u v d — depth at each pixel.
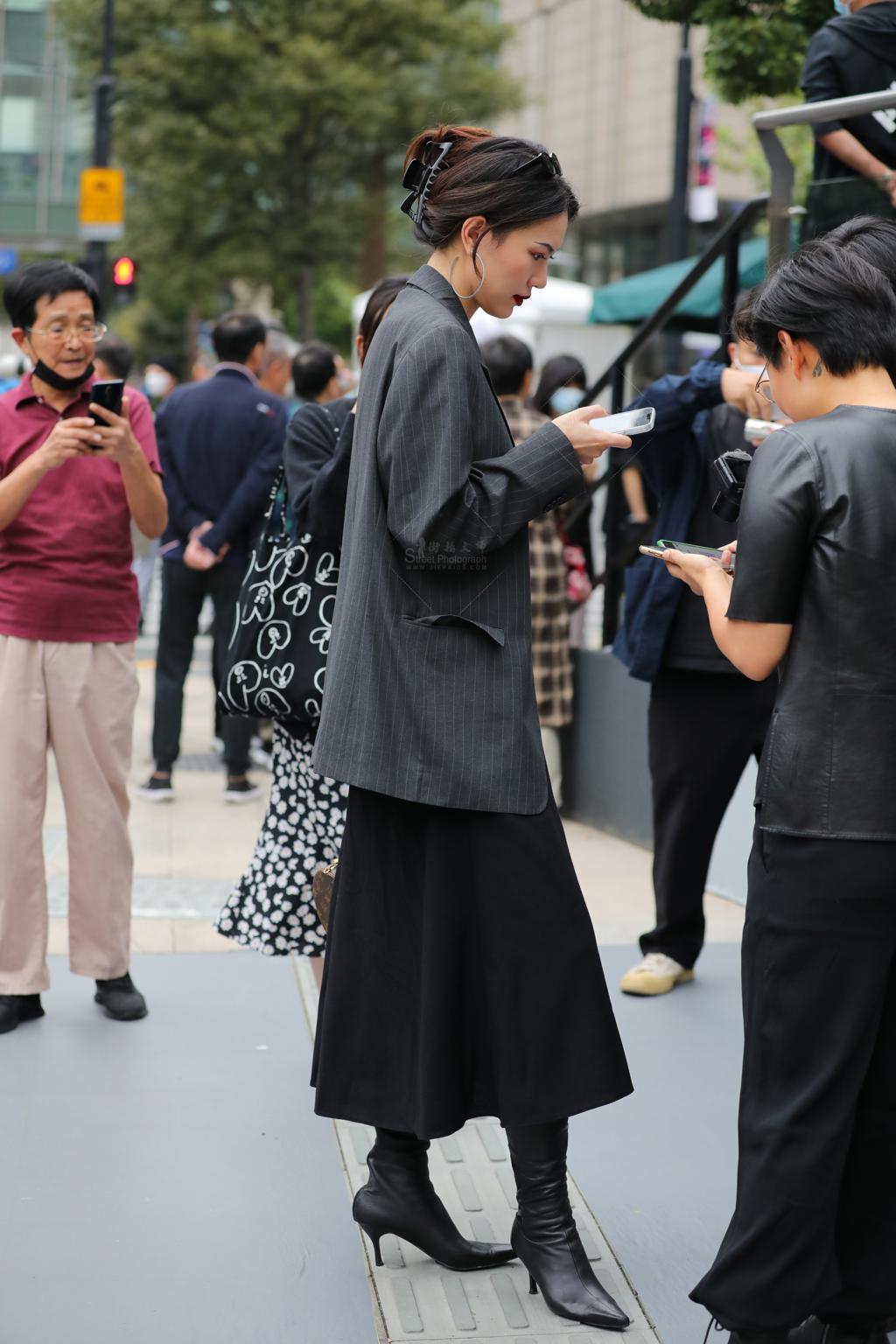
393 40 30.95
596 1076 3.00
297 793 4.08
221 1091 4.15
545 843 3.00
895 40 5.30
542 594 7.16
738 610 2.57
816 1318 2.84
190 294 32.56
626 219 37.50
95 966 4.61
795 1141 2.59
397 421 2.84
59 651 4.47
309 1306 3.11
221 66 30.38
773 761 2.59
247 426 7.52
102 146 19.30
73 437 4.24
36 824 4.52
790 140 10.45
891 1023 2.69
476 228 2.97
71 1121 3.93
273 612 3.97
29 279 4.39
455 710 2.92
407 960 3.07
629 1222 3.49
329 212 32.06
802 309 2.62
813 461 2.52
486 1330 3.01
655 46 35.88
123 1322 3.02
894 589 2.49
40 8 45.78
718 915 5.95
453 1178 3.66
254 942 4.11
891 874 2.52
